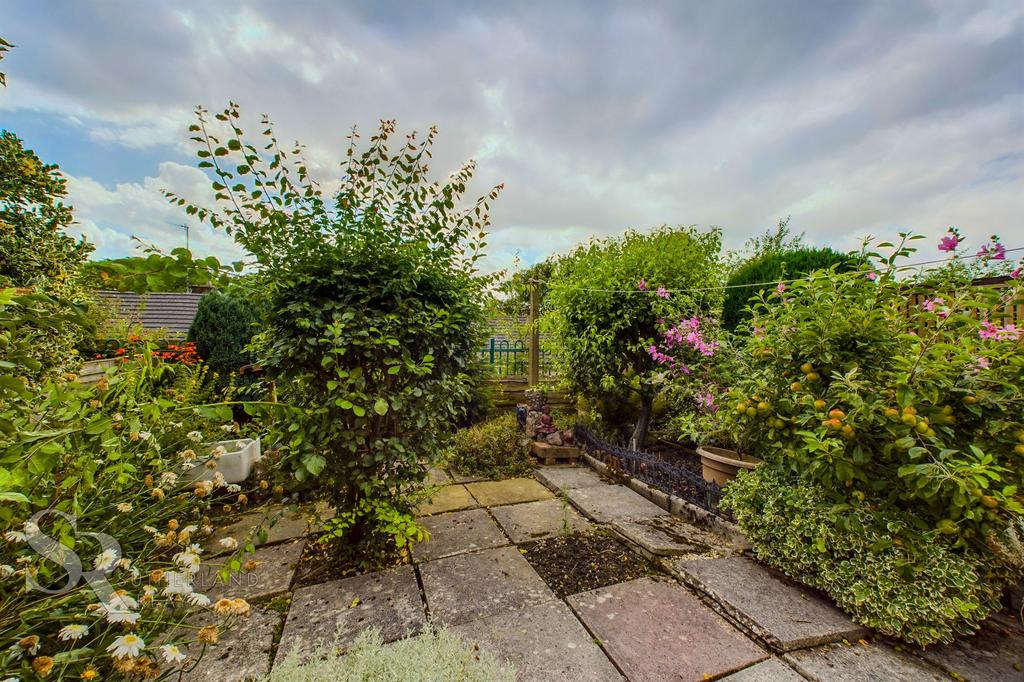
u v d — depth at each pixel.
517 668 1.58
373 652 1.39
